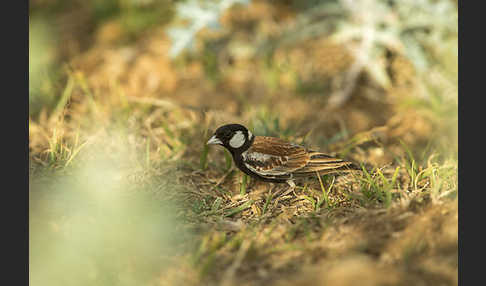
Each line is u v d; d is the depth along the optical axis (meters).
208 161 10.70
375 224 7.92
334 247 7.57
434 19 12.58
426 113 12.41
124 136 10.88
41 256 7.23
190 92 13.72
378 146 11.34
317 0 14.63
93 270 7.00
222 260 7.45
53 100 12.89
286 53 15.15
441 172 9.12
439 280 6.55
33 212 8.24
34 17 17.20
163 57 15.09
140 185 9.32
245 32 15.45
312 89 13.64
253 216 8.88
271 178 9.57
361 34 12.95
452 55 13.55
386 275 6.48
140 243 7.52
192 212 8.83
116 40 16.12
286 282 6.69
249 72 14.59
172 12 16.69
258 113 12.49
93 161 9.98
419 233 7.48
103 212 8.03
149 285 6.92
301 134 11.91
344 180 9.66
